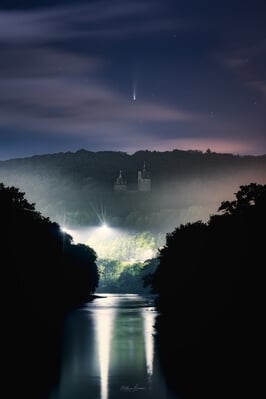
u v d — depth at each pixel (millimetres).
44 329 182750
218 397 93750
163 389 100250
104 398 94625
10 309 186500
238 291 156375
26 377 109000
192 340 149375
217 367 117438
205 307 188625
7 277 188500
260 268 155250
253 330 140750
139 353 135250
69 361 125062
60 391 99000
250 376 107750
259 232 163125
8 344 146000
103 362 123938
